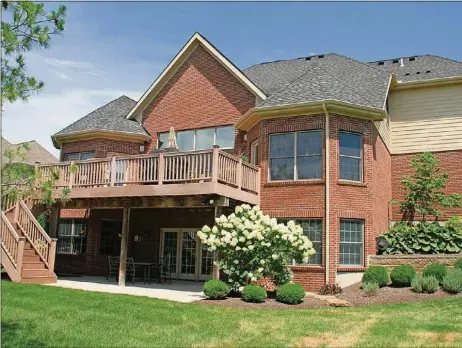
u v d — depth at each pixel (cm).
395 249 1644
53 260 1603
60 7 790
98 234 2061
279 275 1341
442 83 2042
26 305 1052
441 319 961
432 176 1983
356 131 1614
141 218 2052
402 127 2117
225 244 1322
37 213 1744
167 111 2086
